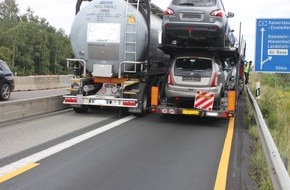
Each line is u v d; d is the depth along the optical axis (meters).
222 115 12.95
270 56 17.28
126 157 8.47
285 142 11.52
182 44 13.68
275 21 17.14
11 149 8.77
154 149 9.33
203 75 13.25
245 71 29.62
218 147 9.80
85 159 8.20
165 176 7.20
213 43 13.52
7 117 12.36
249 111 15.48
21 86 27.28
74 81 14.66
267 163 6.77
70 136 10.44
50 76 31.44
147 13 14.66
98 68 14.40
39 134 10.53
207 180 7.03
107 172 7.33
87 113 14.99
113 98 14.10
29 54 99.69
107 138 10.42
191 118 14.77
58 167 7.54
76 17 14.54
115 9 14.20
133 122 13.35
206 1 13.23
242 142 10.55
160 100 13.92
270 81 42.56
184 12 13.13
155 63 16.12
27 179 6.78
